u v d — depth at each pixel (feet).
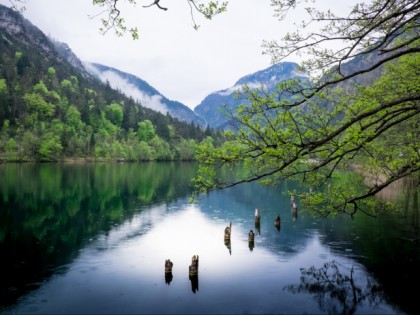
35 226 102.89
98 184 211.82
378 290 58.39
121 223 110.11
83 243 86.94
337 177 35.99
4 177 228.43
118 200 155.02
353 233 94.73
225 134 28.94
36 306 52.95
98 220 113.29
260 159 30.09
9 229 98.58
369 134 27.89
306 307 53.06
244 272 67.97
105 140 557.33
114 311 51.47
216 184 31.48
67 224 106.63
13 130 479.41
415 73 37.58
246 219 119.85
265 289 59.93
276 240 90.84
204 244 87.71
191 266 65.72
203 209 138.92
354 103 32.76
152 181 241.14
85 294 57.47
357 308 52.11
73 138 497.05
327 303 53.98
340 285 60.70
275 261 74.18
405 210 120.78
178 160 608.19
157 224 109.70
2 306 52.85
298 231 100.37
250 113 27.86
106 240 90.07
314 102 30.27
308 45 26.35
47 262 72.69
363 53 25.03
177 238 93.20
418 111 26.16
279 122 28.40
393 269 67.31
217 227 106.93
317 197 38.88
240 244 87.66
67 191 175.11
